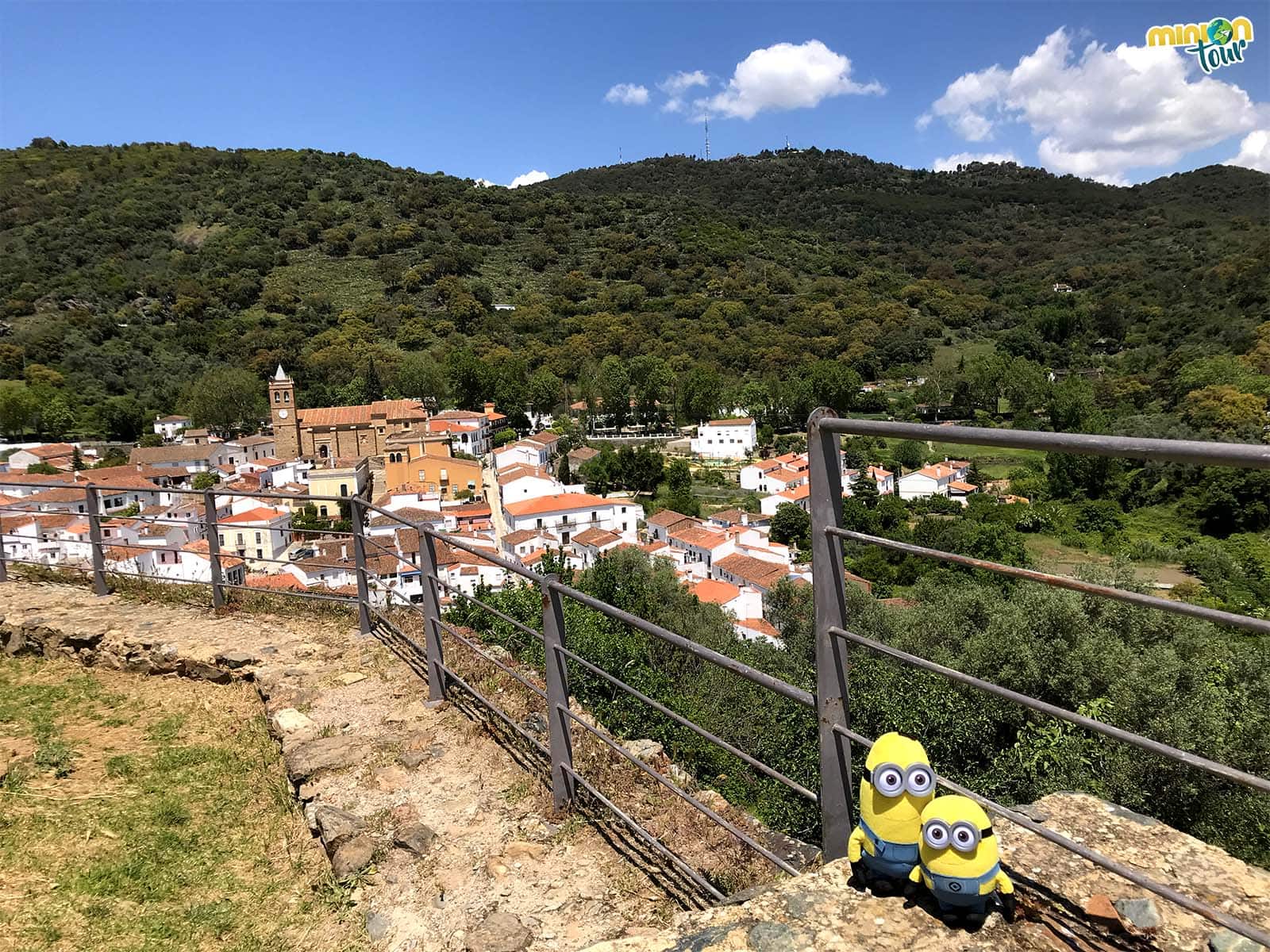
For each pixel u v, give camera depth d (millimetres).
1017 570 1726
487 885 3410
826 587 2332
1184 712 10977
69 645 7223
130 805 4629
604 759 4434
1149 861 2436
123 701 6285
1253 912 2160
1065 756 9891
